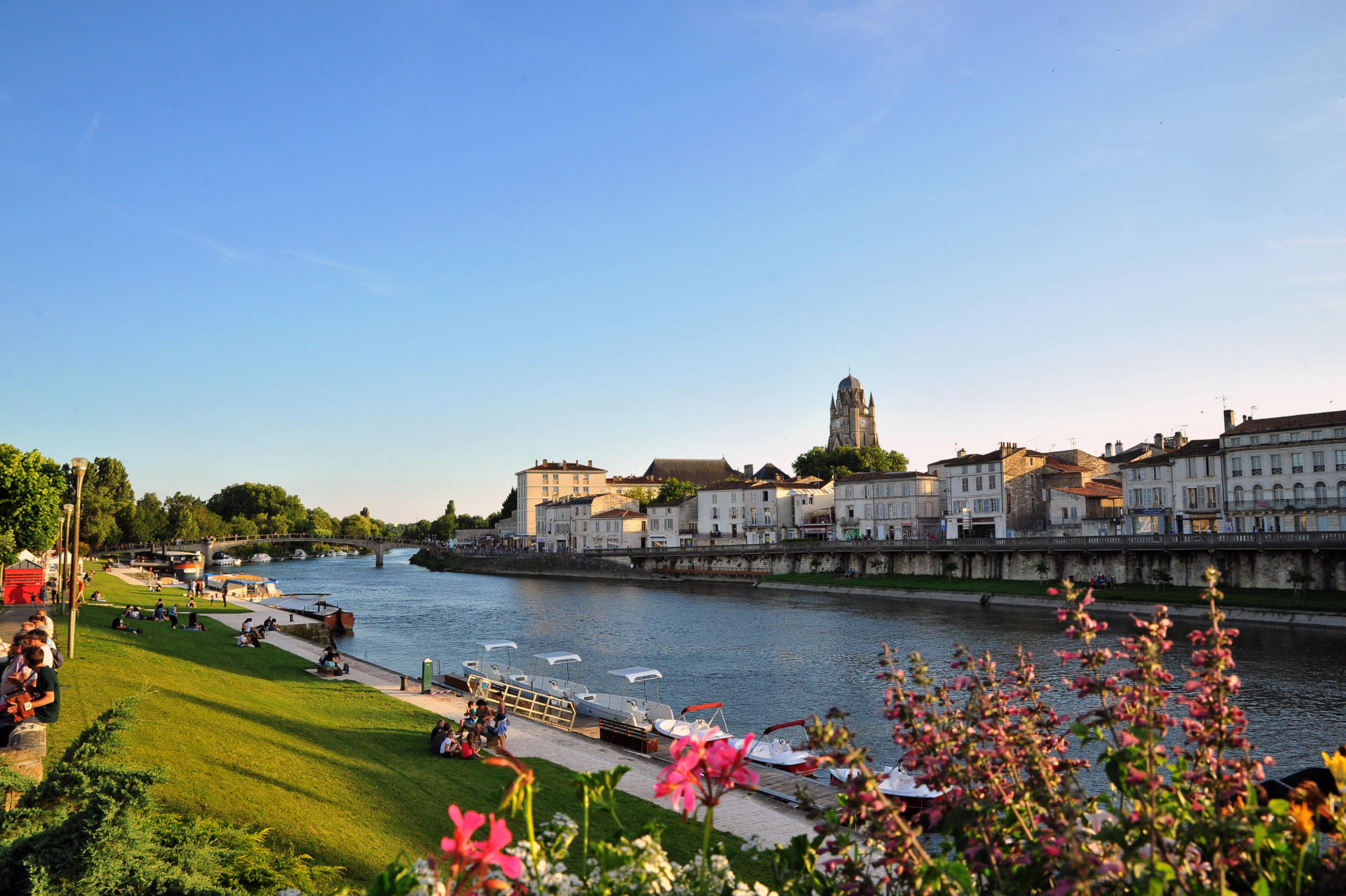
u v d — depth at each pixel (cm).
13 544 4328
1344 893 389
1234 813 427
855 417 19988
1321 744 3189
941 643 5506
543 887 422
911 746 500
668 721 3253
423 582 12412
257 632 4653
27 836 882
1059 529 9812
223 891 984
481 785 2217
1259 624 5947
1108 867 356
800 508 12938
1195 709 466
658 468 18700
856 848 467
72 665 2625
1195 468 8325
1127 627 5950
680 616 7550
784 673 4750
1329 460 7356
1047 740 502
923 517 10875
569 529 16150
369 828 1709
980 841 471
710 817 459
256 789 1750
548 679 4078
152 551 15225
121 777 986
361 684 3797
